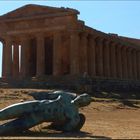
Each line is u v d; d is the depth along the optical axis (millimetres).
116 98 71125
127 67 118312
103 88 83750
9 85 79625
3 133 26219
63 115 28500
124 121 42594
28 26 96875
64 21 91875
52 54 102312
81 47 94812
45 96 29578
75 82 81062
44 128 29719
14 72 100062
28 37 97875
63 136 25797
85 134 27906
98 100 62688
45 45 104500
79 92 73188
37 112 27438
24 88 75000
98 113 51500
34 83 79750
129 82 109000
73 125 28906
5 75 97875
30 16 95875
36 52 98688
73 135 26750
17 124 26781
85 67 94375
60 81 82250
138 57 125875
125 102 64438
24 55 96750
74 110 29203
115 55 111312
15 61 100688
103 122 40281
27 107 27203
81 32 93438
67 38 97875
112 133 29953
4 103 52094
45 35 97500
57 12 92688
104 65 104875
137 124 39438
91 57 97875
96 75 101250
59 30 92312
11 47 99250
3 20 99438
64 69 98062
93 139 23281
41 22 95062
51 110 27906
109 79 100500
